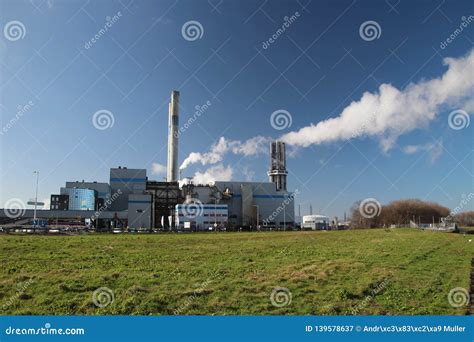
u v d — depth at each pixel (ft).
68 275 57.77
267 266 69.56
